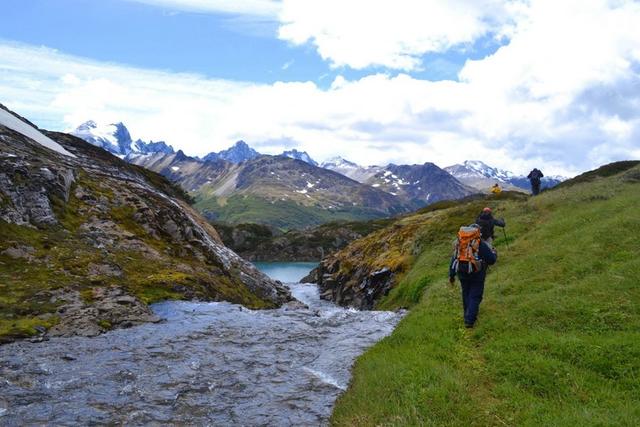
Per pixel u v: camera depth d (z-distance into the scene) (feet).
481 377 34.45
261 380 40.34
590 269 51.37
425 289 81.51
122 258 85.10
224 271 115.34
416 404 30.30
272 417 33.04
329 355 48.03
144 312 62.80
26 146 111.75
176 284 80.94
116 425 30.83
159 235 107.34
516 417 28.07
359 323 63.36
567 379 31.58
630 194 85.92
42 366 41.37
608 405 27.68
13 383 36.99
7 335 48.62
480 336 42.75
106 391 36.47
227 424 31.76
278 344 51.96
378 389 34.09
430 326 47.88
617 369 31.83
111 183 119.55
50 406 33.19
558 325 40.57
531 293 50.52
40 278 65.87
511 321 43.65
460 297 58.08
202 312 68.23
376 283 137.90
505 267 65.92
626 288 43.55
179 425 31.32
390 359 40.37
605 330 37.99
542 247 69.26
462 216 135.23
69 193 100.17
